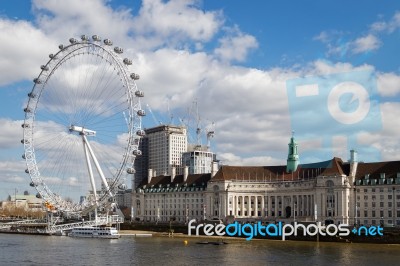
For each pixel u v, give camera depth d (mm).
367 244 172000
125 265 119000
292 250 151750
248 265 119688
